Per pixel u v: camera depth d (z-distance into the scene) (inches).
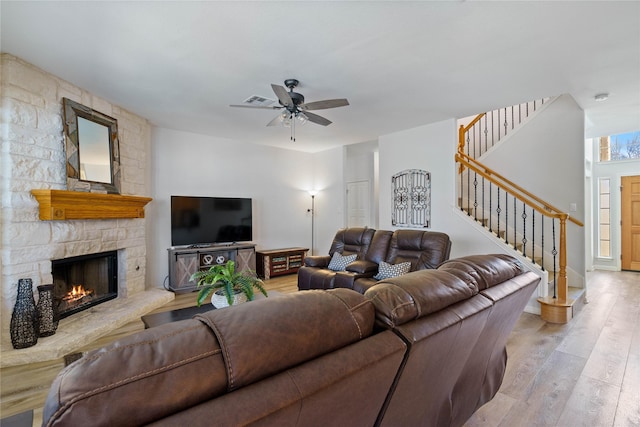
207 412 24.2
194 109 162.1
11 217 107.3
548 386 90.1
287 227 262.7
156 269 193.5
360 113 171.3
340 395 32.3
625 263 255.9
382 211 221.8
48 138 119.6
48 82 119.7
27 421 52.2
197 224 204.7
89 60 110.3
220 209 215.2
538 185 189.6
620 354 109.1
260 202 246.1
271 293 146.6
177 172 203.3
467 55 107.6
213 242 211.6
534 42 99.3
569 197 178.9
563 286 144.6
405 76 124.1
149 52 105.1
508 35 95.3
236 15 85.2
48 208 115.6
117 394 22.5
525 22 88.7
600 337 123.5
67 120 125.1
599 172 265.4
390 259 165.0
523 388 89.2
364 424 40.0
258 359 28.1
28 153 112.7
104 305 147.9
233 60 110.6
